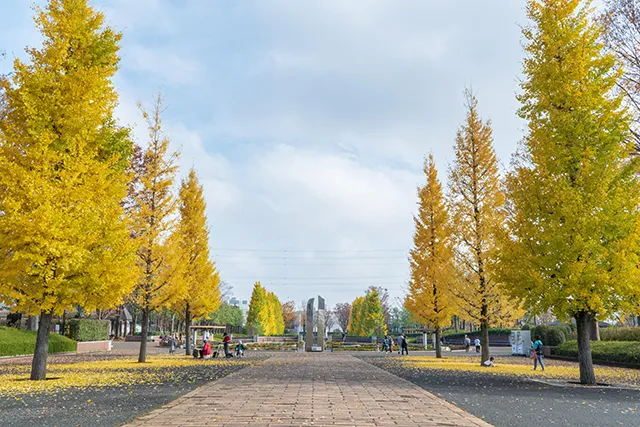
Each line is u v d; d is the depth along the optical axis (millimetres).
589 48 16031
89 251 14391
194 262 30609
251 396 11172
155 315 71062
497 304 23469
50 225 13328
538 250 15562
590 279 14109
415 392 12383
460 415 8875
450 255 29719
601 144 15383
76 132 15133
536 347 21266
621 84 21828
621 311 15523
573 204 14641
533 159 16422
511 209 26594
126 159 17078
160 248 23047
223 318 94250
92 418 8352
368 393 12023
